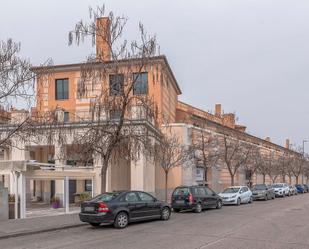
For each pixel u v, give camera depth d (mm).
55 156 27156
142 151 23578
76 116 32094
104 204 17750
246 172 54062
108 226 18547
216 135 43375
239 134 54750
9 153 31359
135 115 26312
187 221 20156
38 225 18188
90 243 13562
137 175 30047
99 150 22156
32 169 23203
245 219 20766
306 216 22125
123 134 21922
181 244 12891
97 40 22078
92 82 22188
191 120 45562
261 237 14289
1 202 20344
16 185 22609
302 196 51469
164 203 20844
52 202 30047
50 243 13797
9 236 15594
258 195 40469
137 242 13516
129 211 18406
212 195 27906
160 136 28422
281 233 15289
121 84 21875
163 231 16297
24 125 19219
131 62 21906
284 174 72312
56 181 30984
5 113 19312
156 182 37312
